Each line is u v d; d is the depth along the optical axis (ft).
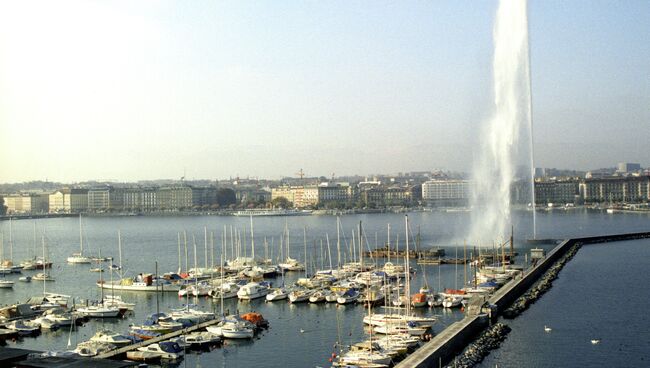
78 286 545.85
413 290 477.77
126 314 407.44
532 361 290.97
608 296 440.04
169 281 508.94
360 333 347.77
